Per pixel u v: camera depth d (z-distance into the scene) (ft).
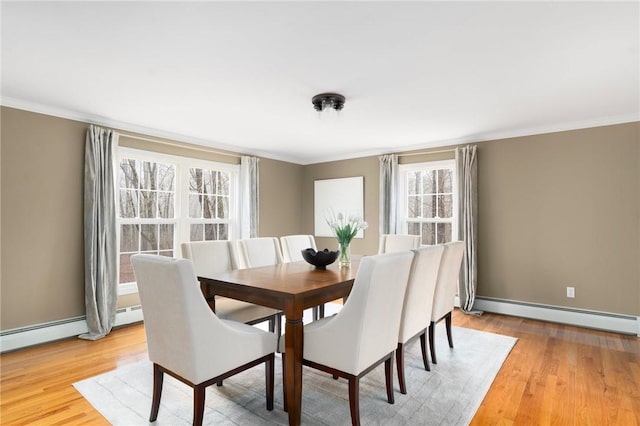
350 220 10.05
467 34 6.62
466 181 14.46
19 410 6.93
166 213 14.49
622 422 6.56
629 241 11.71
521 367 9.03
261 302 7.11
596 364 9.21
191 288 5.57
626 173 11.75
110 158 12.06
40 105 10.69
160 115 11.81
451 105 10.72
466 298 14.30
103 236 11.73
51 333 10.98
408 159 16.69
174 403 7.18
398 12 5.91
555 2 5.60
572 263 12.67
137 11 5.87
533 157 13.43
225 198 16.81
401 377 7.56
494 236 14.26
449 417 6.69
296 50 7.27
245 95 9.90
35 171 10.77
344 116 11.87
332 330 6.27
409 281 7.63
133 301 13.17
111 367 9.00
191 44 7.02
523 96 9.93
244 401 7.28
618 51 7.24
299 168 20.44
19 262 10.46
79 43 6.97
